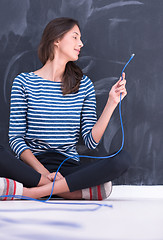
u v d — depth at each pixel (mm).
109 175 1452
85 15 1997
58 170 1611
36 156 1658
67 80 1758
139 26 1993
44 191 1383
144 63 1990
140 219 844
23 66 2000
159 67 1988
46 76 1800
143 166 1959
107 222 793
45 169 1539
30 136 1683
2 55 2004
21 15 2008
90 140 1692
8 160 1418
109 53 1990
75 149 1767
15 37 2006
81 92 1800
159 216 905
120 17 1993
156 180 1951
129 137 1969
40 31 2002
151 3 1996
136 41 1991
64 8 2002
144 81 1982
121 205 1214
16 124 1662
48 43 1772
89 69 1992
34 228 717
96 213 961
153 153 1964
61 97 1750
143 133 1970
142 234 641
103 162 1458
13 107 1683
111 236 622
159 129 1973
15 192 1347
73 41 1754
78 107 1760
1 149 1441
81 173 1426
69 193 1503
